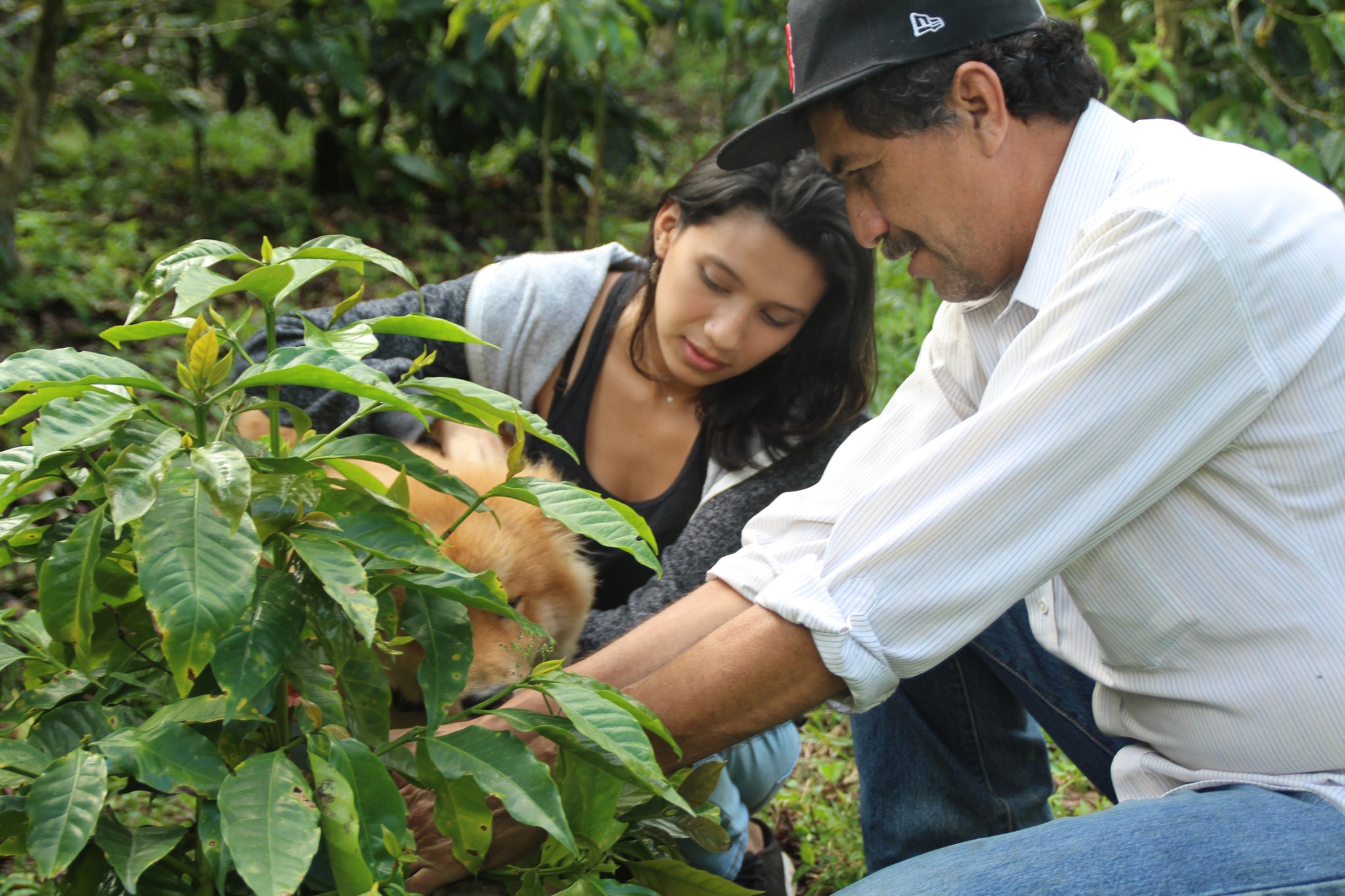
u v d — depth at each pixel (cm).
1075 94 202
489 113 734
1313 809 181
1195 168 184
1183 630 191
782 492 267
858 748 270
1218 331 174
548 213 696
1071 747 250
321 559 131
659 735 163
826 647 179
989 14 196
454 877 185
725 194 245
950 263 213
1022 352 190
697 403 275
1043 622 231
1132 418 177
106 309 552
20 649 163
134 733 128
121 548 139
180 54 752
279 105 688
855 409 272
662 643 200
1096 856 173
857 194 215
